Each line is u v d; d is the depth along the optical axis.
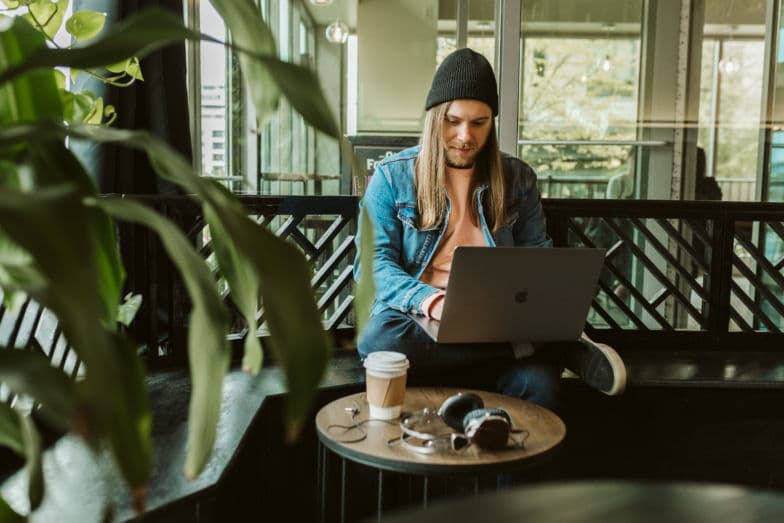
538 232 2.39
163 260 2.40
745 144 3.78
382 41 3.88
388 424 1.59
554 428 1.58
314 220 3.66
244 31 0.65
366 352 2.09
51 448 1.58
